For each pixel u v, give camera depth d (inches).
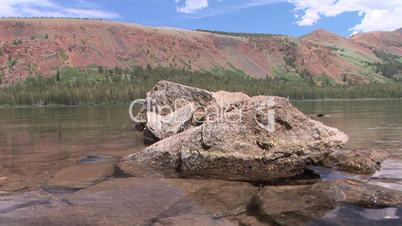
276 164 488.1
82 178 473.1
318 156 496.4
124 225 314.7
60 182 454.9
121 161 548.7
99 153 658.2
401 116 1628.9
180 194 399.9
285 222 309.1
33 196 396.5
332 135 519.2
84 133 1009.5
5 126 1380.4
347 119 1449.3
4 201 378.9
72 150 707.4
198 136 519.8
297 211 328.5
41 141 856.9
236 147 497.4
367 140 812.0
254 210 346.3
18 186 439.5
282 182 449.7
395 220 309.0
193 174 491.5
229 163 489.4
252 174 485.1
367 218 313.1
